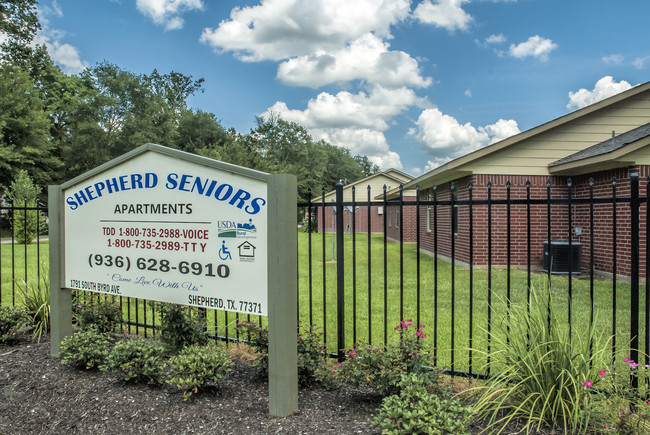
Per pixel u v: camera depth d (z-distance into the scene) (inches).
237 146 1230.9
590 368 98.6
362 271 395.5
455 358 151.6
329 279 345.4
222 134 1718.8
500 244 398.3
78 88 1466.5
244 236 111.0
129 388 115.6
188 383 106.3
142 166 130.2
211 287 117.7
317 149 2230.6
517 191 395.2
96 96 1358.3
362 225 1162.6
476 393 106.1
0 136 924.0
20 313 161.2
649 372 92.8
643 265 321.1
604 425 86.7
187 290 122.1
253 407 105.0
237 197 112.2
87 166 1370.6
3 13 1022.4
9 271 346.0
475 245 400.5
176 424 97.0
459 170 395.2
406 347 109.4
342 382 110.5
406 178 1183.6
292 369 102.3
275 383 100.9
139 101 1440.7
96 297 178.9
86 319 159.0
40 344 156.2
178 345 136.0
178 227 123.6
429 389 100.7
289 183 104.1
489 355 108.3
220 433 92.7
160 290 128.0
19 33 1072.8
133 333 179.2
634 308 109.3
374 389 111.9
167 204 125.3
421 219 625.0
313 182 2048.5
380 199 854.5
